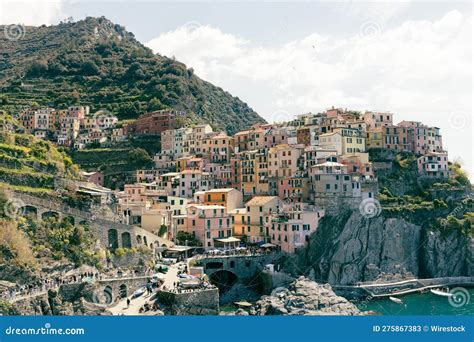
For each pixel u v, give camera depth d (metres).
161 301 106.38
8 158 127.38
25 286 94.19
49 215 117.62
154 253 139.00
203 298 107.75
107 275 113.44
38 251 106.88
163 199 176.75
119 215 142.75
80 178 151.50
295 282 139.25
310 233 164.25
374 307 146.88
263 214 170.62
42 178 129.38
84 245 116.50
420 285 170.75
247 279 151.88
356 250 170.50
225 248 160.00
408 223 181.88
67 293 97.94
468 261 179.62
